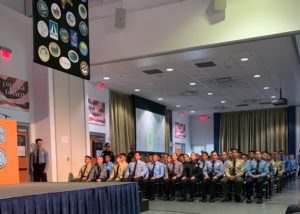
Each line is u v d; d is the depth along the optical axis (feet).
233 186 28.94
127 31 23.90
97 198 13.11
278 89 42.63
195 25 22.06
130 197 15.83
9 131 15.57
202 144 66.28
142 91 43.32
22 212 9.65
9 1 25.93
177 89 42.29
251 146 60.75
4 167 15.25
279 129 58.80
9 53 25.18
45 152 26.58
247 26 20.66
